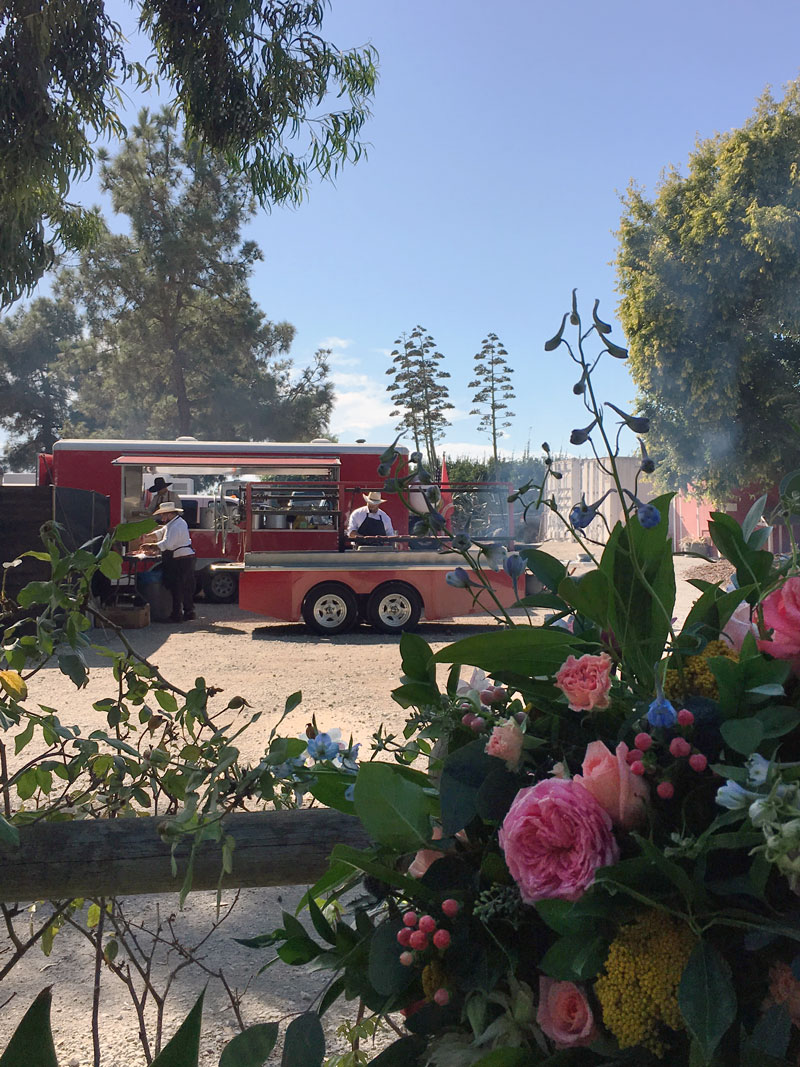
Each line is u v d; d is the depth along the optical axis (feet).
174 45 30.55
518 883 3.22
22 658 5.51
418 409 155.94
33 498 38.34
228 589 56.24
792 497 3.84
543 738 3.80
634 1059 3.11
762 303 79.46
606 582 3.61
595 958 3.13
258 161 32.40
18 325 165.48
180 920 11.06
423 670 4.12
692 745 3.30
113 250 127.44
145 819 5.22
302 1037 3.36
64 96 30.40
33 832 5.08
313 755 4.99
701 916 3.01
